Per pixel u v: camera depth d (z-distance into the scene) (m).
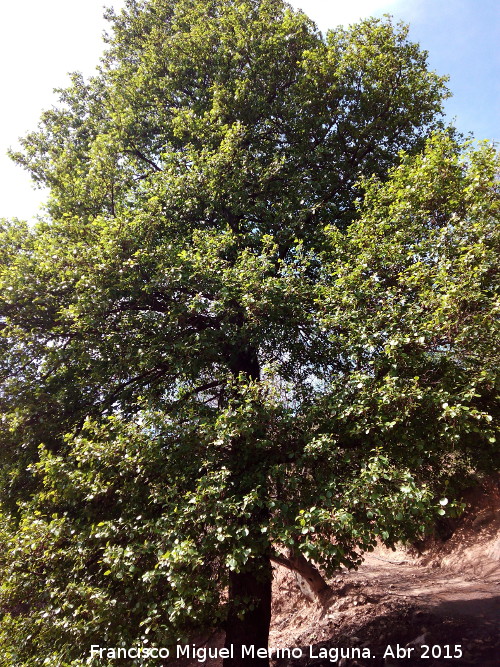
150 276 8.52
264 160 11.88
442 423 6.07
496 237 6.95
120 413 8.32
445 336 6.30
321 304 7.41
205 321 8.95
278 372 8.30
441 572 14.25
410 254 7.25
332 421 6.52
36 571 6.43
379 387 6.36
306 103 11.39
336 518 5.19
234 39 12.82
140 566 5.89
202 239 8.81
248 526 5.94
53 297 8.34
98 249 8.38
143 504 6.60
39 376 8.34
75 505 6.87
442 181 8.08
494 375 5.92
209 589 5.61
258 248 10.59
